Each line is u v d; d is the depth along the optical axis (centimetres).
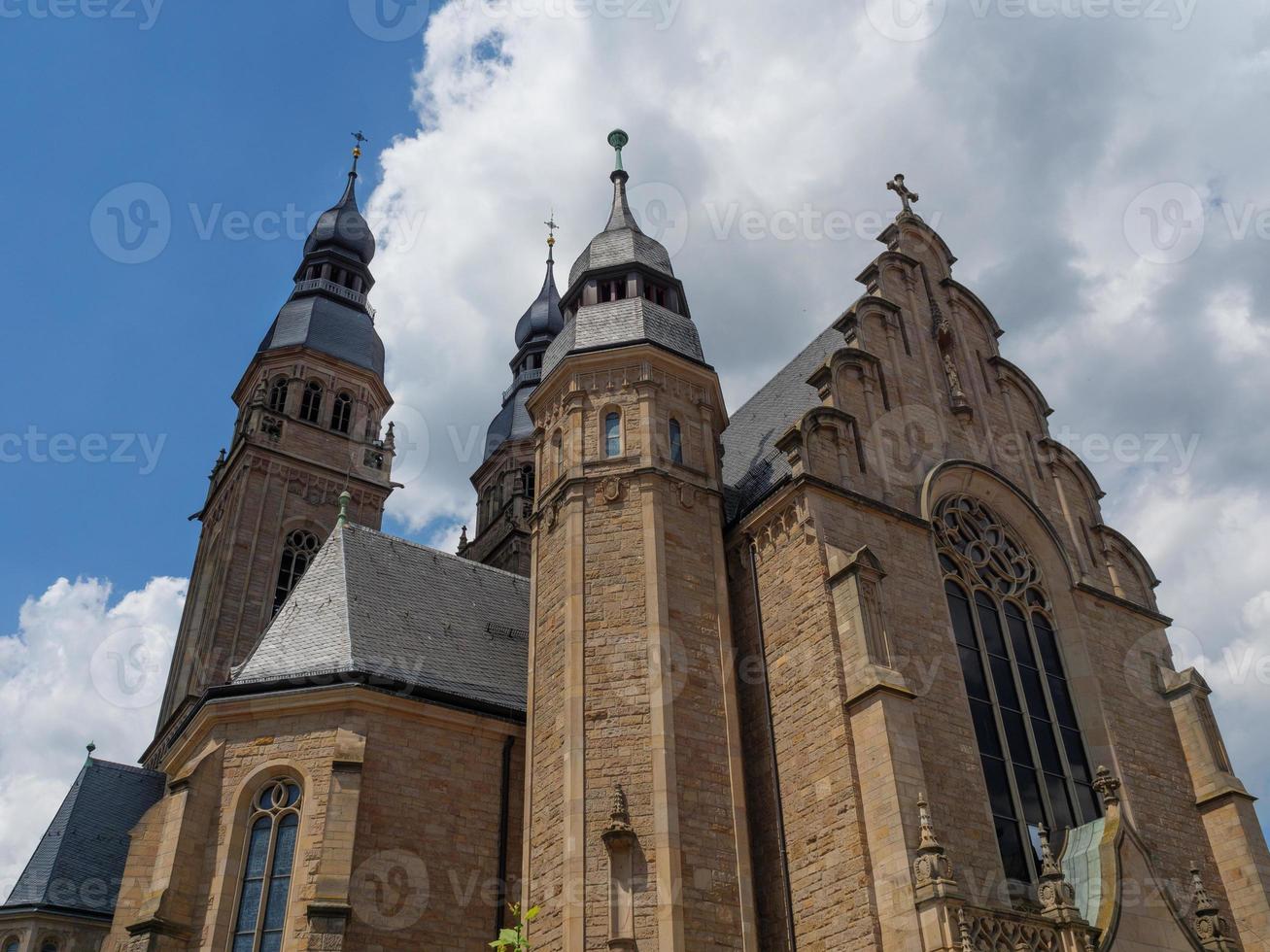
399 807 3266
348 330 8206
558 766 3159
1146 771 3541
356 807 3111
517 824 3450
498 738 3569
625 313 3994
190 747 3562
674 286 4322
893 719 2794
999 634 3534
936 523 3581
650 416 3650
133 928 2970
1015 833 3089
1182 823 3503
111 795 5175
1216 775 3578
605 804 2972
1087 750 3516
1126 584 4059
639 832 2902
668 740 3019
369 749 3306
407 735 3406
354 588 4025
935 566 3422
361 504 7331
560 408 3834
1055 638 3731
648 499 3453
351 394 7912
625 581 3334
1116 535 4153
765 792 3102
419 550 4534
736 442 4325
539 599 3588
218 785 3297
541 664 3447
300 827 3158
